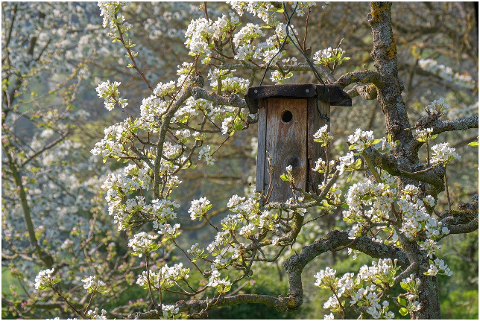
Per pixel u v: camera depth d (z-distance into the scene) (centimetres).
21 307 979
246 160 1509
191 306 404
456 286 1478
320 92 391
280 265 1233
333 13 1315
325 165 382
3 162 1026
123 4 456
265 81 1268
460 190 1131
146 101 436
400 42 1219
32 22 1138
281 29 455
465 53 1301
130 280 942
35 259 1015
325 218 1356
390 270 352
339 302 337
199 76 437
